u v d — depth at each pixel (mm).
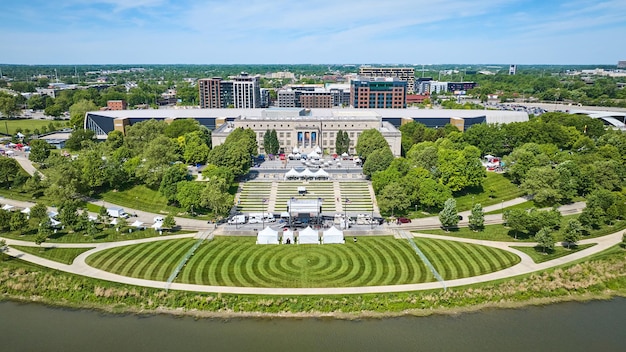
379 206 151375
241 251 125250
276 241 131375
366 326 94312
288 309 99062
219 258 120500
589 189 161625
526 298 104312
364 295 102750
